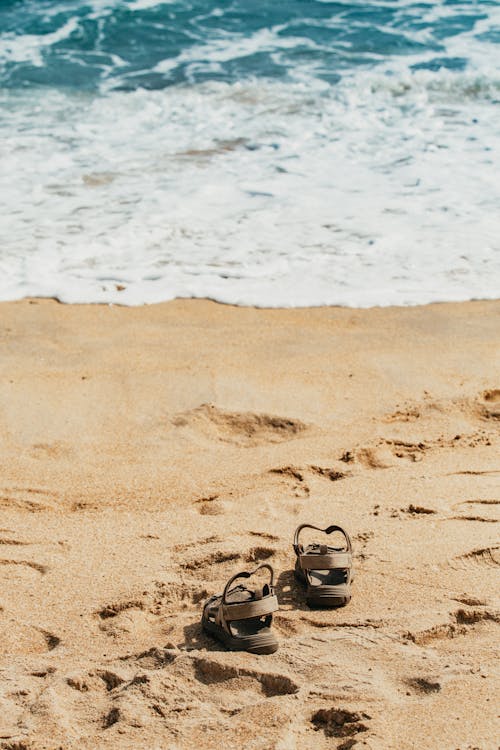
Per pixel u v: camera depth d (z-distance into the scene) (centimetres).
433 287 482
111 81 866
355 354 429
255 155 680
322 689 290
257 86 841
